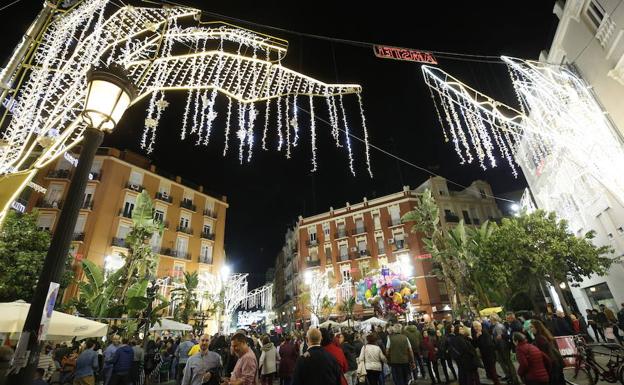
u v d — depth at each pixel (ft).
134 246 56.70
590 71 42.70
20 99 11.87
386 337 36.76
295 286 168.35
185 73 15.96
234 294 97.96
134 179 107.14
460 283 75.82
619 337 41.34
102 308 50.60
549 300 85.56
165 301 54.03
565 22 46.75
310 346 14.03
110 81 10.94
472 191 139.33
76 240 90.07
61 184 94.07
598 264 50.24
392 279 67.15
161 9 14.88
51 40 12.74
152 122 16.96
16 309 22.20
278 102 28.04
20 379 7.36
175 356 43.68
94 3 13.51
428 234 87.10
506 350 28.50
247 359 17.16
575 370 28.27
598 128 27.71
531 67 27.30
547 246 53.52
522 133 49.06
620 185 25.82
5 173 11.00
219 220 130.72
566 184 59.93
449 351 26.84
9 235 53.36
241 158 26.68
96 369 29.81
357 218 146.51
